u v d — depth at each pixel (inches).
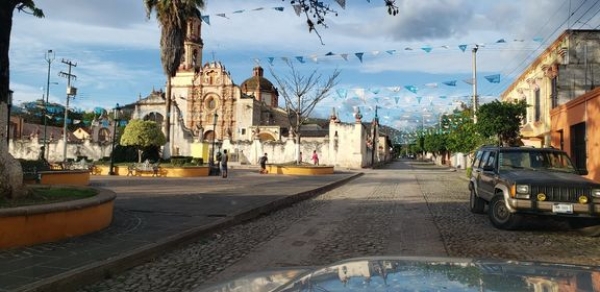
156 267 259.3
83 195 351.9
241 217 433.4
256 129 2687.0
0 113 313.3
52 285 202.2
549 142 858.1
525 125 1021.8
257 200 547.5
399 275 70.0
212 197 575.5
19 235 269.4
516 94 1145.4
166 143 1336.1
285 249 308.2
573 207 360.5
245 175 1156.5
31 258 245.0
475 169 499.8
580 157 680.4
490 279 66.6
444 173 1515.7
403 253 296.2
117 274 243.0
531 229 395.5
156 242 294.0
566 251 309.0
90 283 224.5
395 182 1033.5
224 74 2827.3
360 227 398.0
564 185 366.3
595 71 851.4
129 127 1249.4
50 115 2908.5
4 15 318.7
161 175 1055.6
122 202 502.9
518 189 372.2
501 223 389.7
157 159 1284.4
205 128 2822.3
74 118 3186.5
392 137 4768.7
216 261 274.2
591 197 362.6
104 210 341.7
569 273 71.0
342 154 1929.1
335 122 1951.3
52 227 288.7
